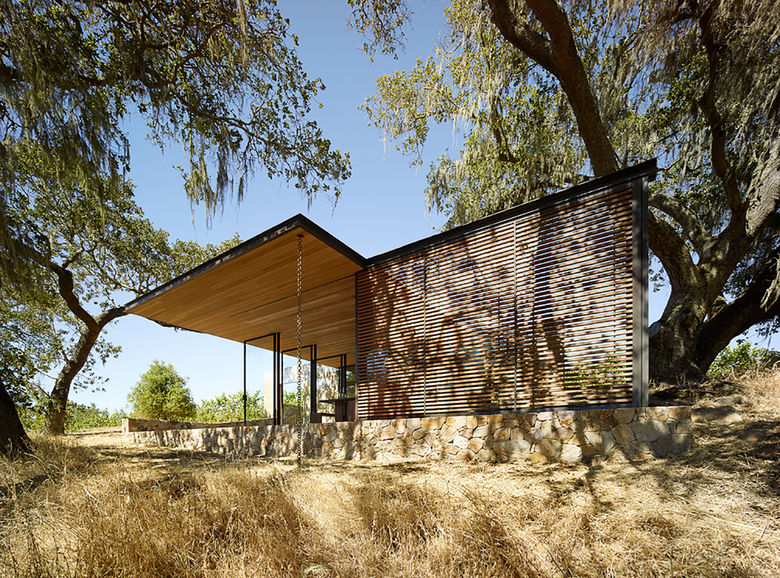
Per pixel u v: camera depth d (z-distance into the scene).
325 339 12.41
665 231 7.77
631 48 8.27
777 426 4.36
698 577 2.26
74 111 6.40
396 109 11.73
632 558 2.43
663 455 4.28
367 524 2.93
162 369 17.22
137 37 6.73
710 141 8.20
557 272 5.47
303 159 9.49
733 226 7.89
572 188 5.42
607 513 3.04
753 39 6.43
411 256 7.20
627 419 4.52
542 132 9.69
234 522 2.97
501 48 9.57
